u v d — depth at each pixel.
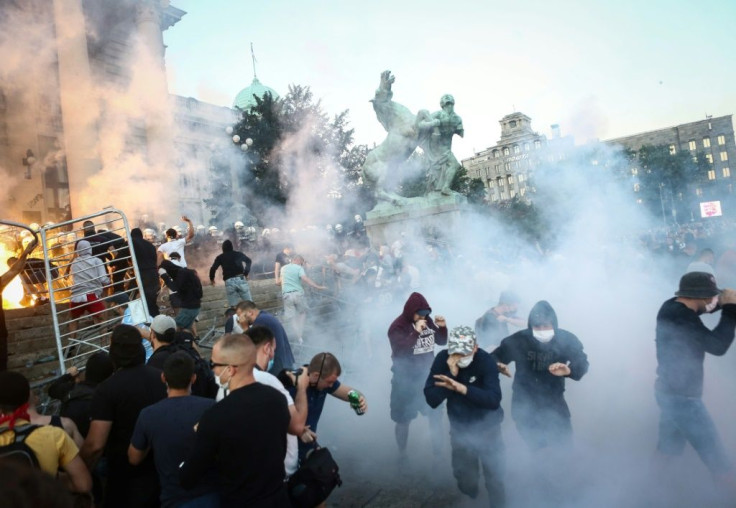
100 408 3.42
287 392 3.47
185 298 7.79
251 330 3.91
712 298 4.21
